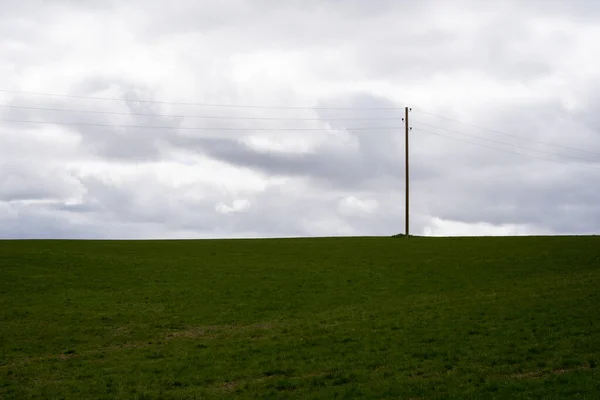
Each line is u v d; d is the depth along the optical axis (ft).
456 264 231.30
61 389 103.35
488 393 83.82
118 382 106.22
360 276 215.92
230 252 274.57
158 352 129.80
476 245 277.44
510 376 91.76
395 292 188.96
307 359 112.98
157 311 173.58
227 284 207.41
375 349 115.55
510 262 229.04
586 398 77.87
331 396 89.40
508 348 106.73
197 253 271.28
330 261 247.91
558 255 237.66
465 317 135.23
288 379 100.22
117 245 296.71
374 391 89.71
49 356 131.95
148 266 238.27
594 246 255.70
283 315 165.48
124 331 153.58
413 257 250.98
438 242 294.25
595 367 91.30
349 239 323.78
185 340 142.41
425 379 93.86
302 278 215.10
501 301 150.10
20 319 164.55
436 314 142.82
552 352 101.24
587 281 168.25
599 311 126.93
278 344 127.13
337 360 110.42
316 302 180.04
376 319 144.97
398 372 99.40
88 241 317.42
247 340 135.23
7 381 109.91
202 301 184.96
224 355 121.70
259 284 206.69
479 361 101.50
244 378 104.42
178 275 222.28
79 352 135.44
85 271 226.58
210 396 94.89
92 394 100.32
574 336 109.91
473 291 180.14
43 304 180.75
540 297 149.28
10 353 134.41
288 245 297.33
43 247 279.28
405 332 126.82
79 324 160.25
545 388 83.25
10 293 192.75
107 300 186.50
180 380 105.09
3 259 241.14
